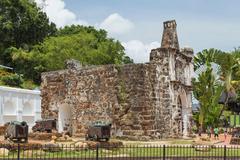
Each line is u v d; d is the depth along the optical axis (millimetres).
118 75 33750
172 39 36281
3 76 62562
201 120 50406
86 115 35438
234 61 54844
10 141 23016
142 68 32656
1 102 40906
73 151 21438
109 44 75062
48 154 20594
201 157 21359
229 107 62188
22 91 43688
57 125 37344
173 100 34938
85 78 35812
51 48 67938
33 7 76250
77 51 68812
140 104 32438
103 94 34469
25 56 67812
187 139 34406
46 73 38719
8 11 71375
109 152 22016
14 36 72188
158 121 33062
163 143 29703
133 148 22109
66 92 37125
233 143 33000
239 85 55281
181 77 37031
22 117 43719
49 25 77875
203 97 51031
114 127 33344
